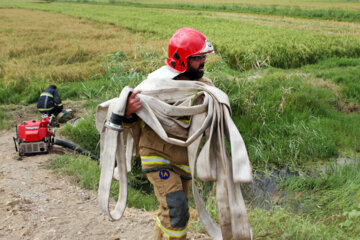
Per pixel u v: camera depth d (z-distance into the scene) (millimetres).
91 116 8133
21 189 4785
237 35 23516
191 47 2660
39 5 53469
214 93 2646
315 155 7730
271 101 9562
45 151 6340
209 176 2646
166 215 2602
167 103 2697
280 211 4641
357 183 6285
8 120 8750
